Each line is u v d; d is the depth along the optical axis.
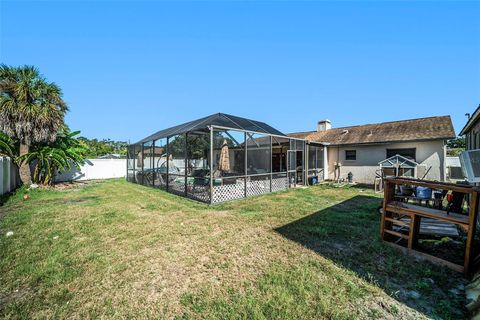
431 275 3.08
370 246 4.04
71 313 2.39
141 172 13.88
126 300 2.60
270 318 2.28
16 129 10.34
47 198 9.03
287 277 3.02
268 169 10.38
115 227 5.20
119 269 3.27
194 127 9.24
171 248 4.01
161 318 2.32
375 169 13.52
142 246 4.09
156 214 6.41
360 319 2.27
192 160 9.38
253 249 3.96
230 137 9.12
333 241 4.32
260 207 7.25
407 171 10.87
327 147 15.55
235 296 2.64
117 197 9.27
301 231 4.88
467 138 10.27
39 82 10.91
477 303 2.27
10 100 10.23
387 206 4.26
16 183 10.91
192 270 3.26
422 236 4.43
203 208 7.23
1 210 6.92
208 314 2.36
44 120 10.67
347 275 3.07
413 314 2.34
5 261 3.46
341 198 8.89
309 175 13.61
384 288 2.77
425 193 6.64
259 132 9.75
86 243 4.23
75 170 16.83
